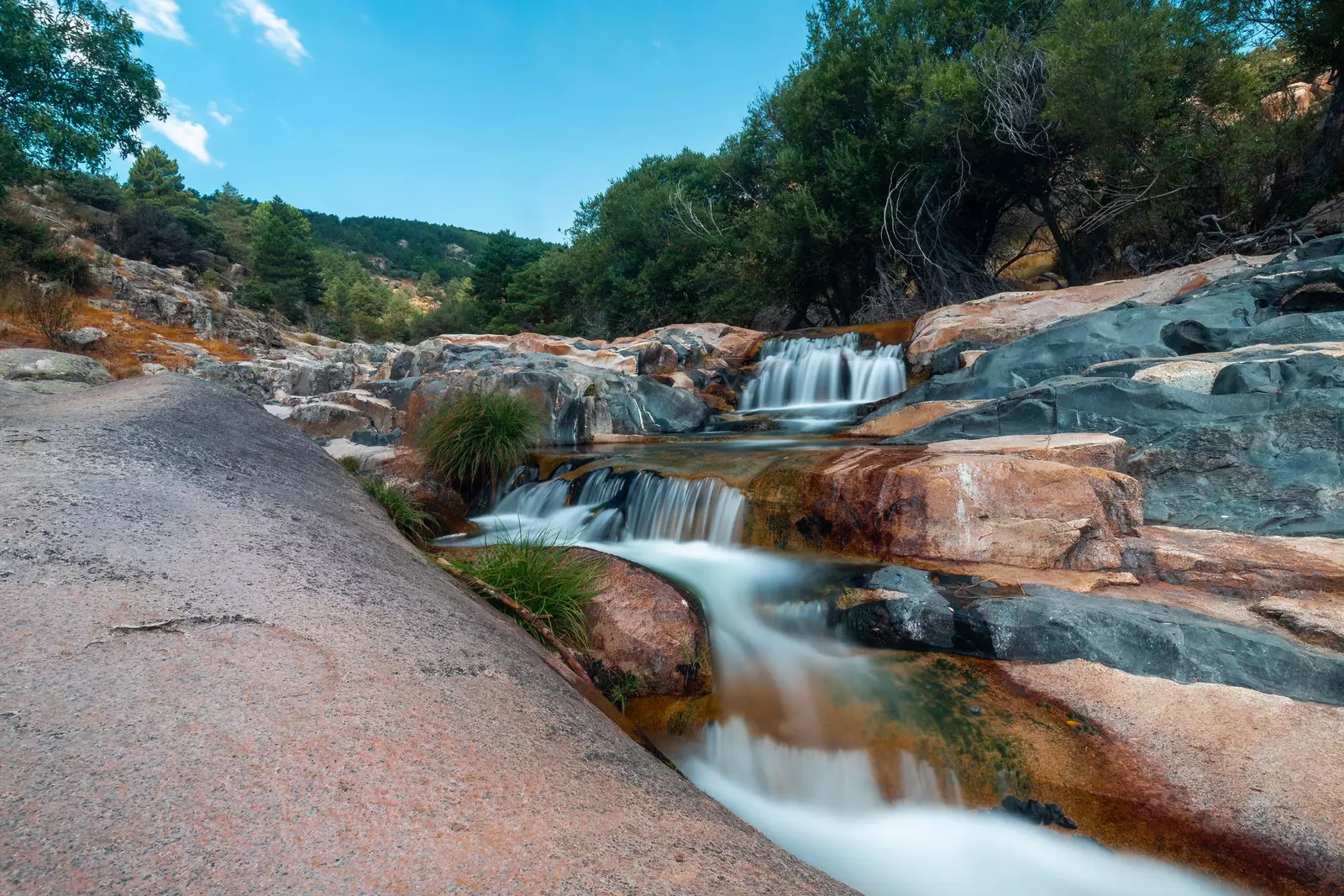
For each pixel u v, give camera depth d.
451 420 7.95
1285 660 2.96
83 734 1.17
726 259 21.50
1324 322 5.97
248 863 0.99
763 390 11.81
